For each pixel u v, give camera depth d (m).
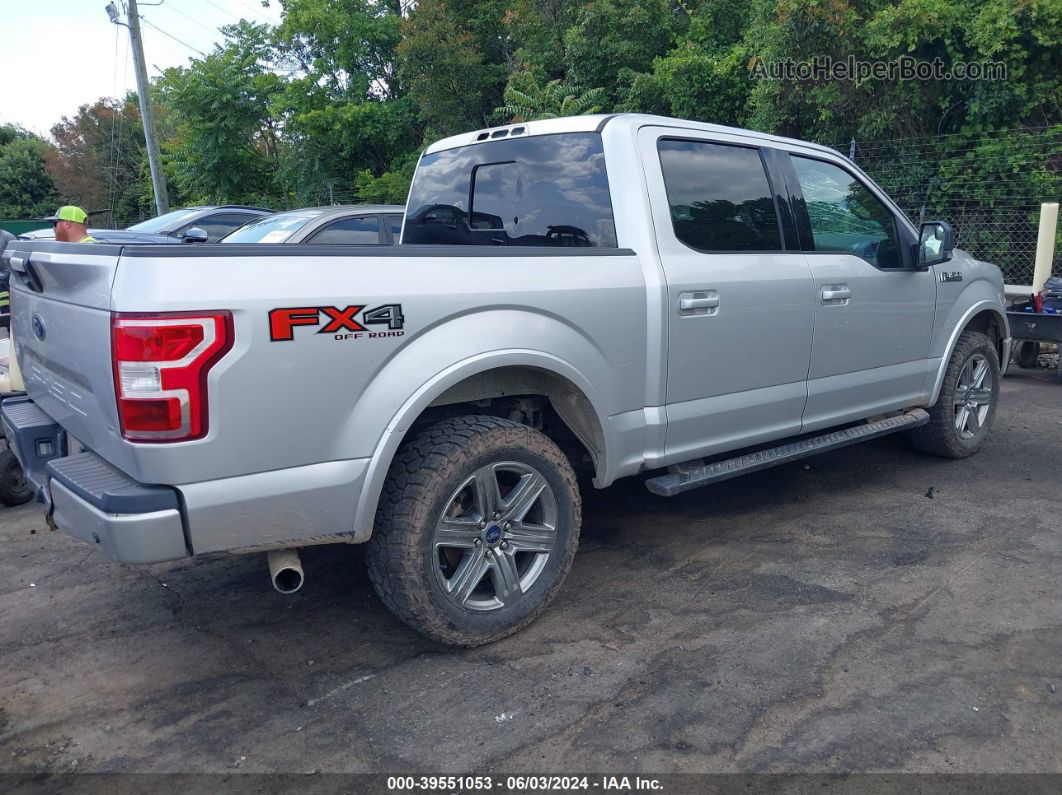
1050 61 10.73
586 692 3.00
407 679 3.12
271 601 3.83
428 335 3.02
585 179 3.91
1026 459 5.77
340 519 2.89
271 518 2.76
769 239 4.29
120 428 2.59
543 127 4.11
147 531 2.57
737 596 3.73
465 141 4.53
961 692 2.94
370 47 22.52
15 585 4.05
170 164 25.50
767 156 4.38
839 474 5.52
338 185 22.39
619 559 4.20
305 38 22.83
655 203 3.78
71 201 43.44
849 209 4.80
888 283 4.85
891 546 4.25
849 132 12.09
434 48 19.34
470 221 4.48
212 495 2.64
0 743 2.81
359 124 21.53
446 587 3.14
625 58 16.83
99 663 3.31
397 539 3.02
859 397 4.80
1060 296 8.43
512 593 3.33
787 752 2.63
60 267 2.89
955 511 4.75
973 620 3.45
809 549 4.25
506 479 3.54
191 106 23.28
